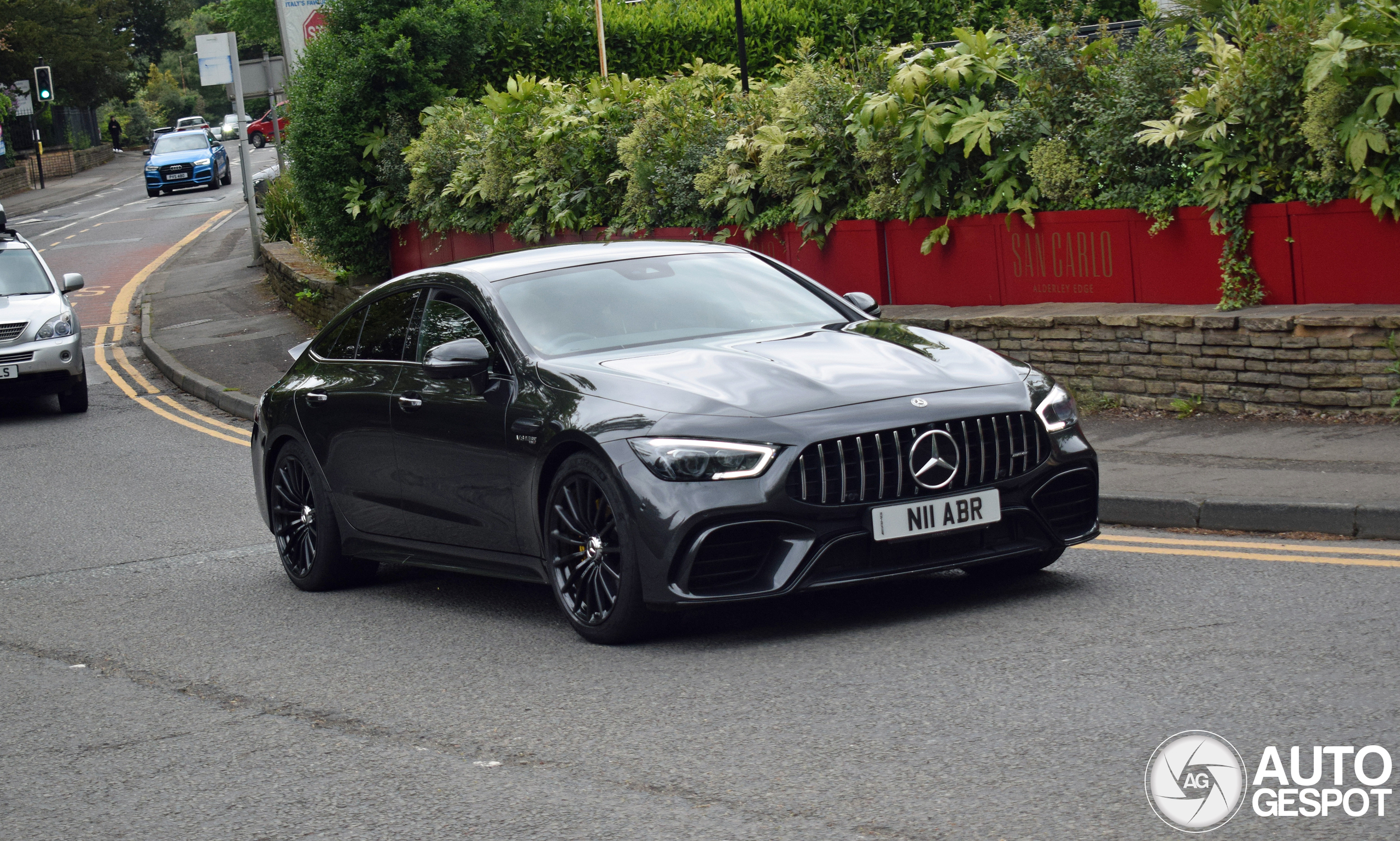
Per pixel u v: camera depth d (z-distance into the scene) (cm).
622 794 421
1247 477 758
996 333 1042
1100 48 1059
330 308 2017
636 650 581
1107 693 470
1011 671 503
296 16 2292
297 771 471
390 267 1958
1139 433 909
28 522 1043
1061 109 1057
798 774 423
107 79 8550
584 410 584
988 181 1102
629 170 1444
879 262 1180
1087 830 365
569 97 1609
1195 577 617
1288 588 584
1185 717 441
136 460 1285
